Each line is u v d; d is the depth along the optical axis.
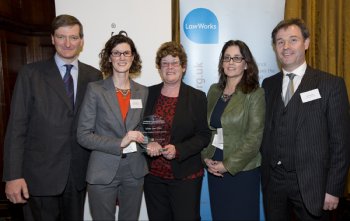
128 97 2.03
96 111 1.94
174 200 2.05
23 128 1.97
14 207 3.07
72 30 1.97
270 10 2.80
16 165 1.94
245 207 2.15
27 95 1.96
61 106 1.97
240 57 2.10
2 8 2.88
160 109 2.09
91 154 2.00
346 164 1.85
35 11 3.44
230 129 2.11
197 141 2.05
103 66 2.03
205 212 2.85
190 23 2.82
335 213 3.09
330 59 2.99
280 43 1.95
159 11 2.68
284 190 1.97
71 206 2.10
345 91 1.87
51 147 1.96
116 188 2.00
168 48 2.03
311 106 1.86
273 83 2.12
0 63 2.91
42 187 1.96
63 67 2.05
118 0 2.66
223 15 2.81
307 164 1.86
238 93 2.13
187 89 2.14
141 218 2.77
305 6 2.96
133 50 2.03
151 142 2.01
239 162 2.04
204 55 2.84
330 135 1.87
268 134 2.05
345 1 2.95
